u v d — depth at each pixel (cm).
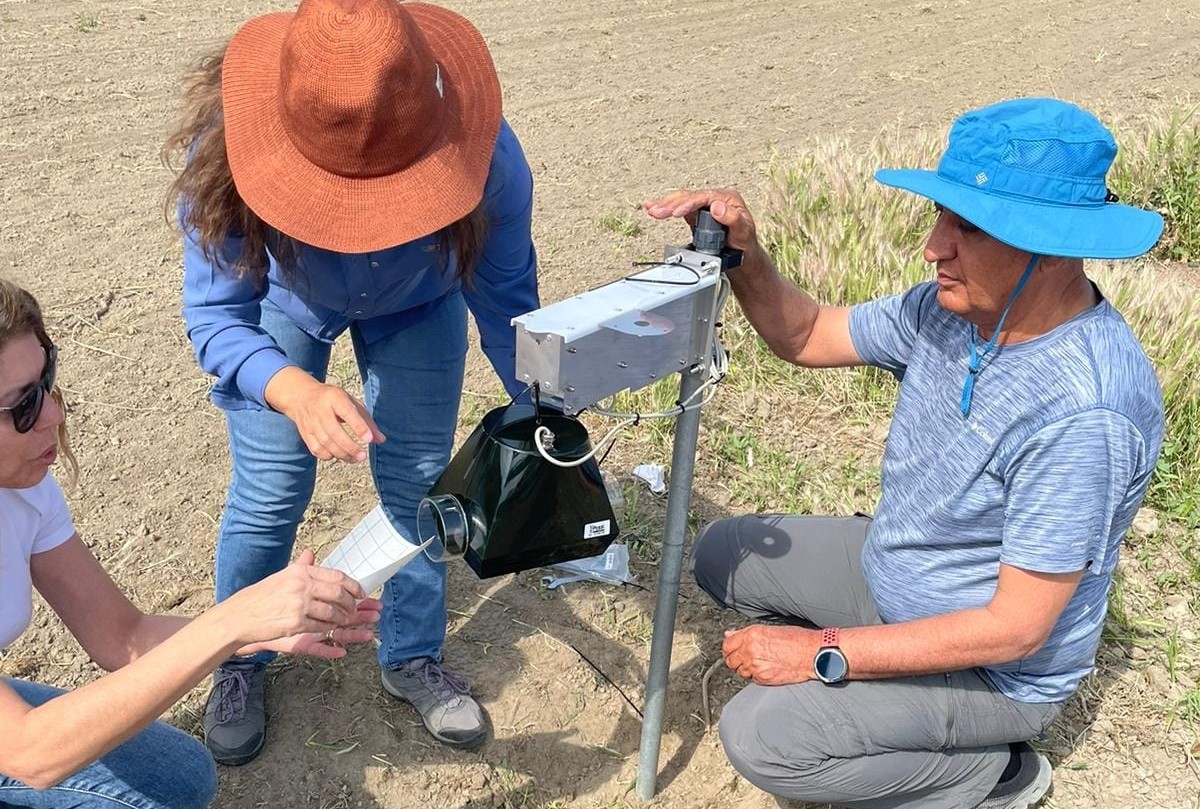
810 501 410
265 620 192
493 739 321
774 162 673
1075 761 310
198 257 242
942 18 1115
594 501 229
